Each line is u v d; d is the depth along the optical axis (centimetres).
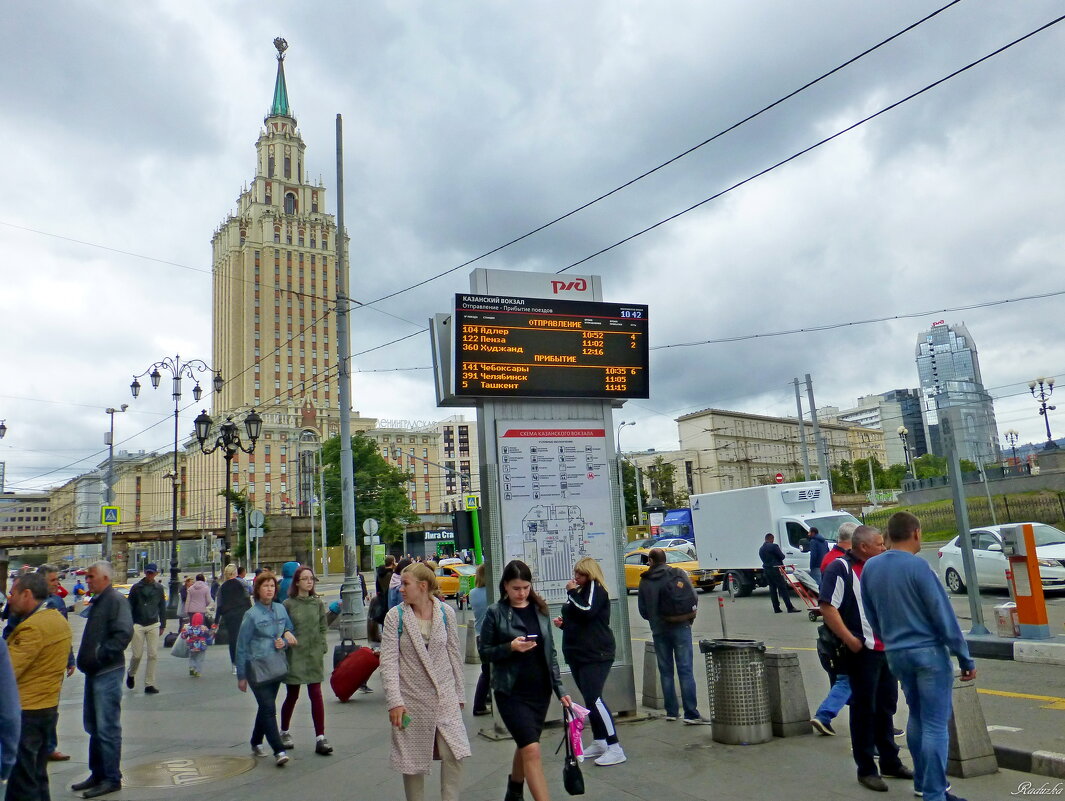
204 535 8281
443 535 7188
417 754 521
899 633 506
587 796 595
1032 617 1077
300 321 13075
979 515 4394
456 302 854
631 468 7819
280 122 14012
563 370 898
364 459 7106
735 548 2439
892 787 578
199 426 2855
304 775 704
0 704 402
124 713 1062
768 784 597
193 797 652
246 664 749
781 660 739
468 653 1329
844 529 725
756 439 11194
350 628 1772
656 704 896
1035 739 664
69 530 9762
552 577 859
